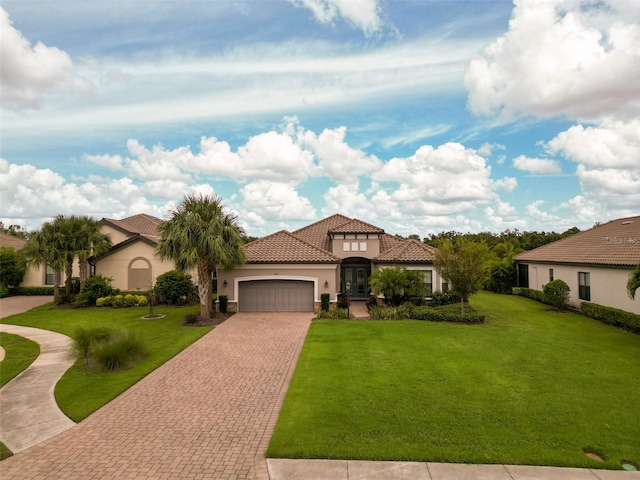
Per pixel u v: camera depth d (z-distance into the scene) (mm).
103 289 27156
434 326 19234
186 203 21906
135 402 10273
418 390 10633
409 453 7367
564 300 24141
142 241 31094
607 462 7102
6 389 11297
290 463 7172
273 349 15453
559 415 9039
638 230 24891
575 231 51719
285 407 9641
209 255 20906
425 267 25609
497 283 34812
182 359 14172
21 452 7773
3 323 21781
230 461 7355
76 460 7449
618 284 20750
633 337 16938
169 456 7559
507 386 10938
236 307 24172
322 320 21234
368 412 9219
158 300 27312
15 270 32781
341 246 28547
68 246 27359
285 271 24250
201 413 9562
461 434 8125
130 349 13742
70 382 11812
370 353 14391
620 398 10078
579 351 14625
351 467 7016
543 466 6996
